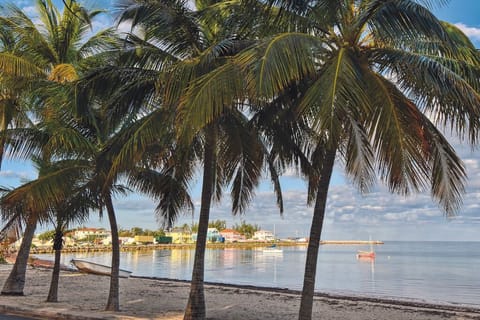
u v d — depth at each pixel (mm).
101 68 9883
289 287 28234
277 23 8227
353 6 8219
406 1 6906
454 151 8008
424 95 7625
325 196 8445
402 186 7492
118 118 10539
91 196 12109
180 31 9836
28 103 13523
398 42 7441
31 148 12953
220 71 7023
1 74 12547
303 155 10523
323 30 8172
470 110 7184
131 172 11344
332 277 37406
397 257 77188
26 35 14516
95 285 19609
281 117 9047
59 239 13695
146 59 10086
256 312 13203
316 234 8375
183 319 10312
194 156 11461
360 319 12594
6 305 12375
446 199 7918
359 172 8320
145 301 15039
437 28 6742
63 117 11664
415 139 7312
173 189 12750
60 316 11008
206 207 10484
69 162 11430
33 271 27031
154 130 9023
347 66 6820
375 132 7199
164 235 141875
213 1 10281
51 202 10711
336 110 6352
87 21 13258
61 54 15336
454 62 7711
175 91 8289
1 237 11852
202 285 10273
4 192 12180
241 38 9086
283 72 6523
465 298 23688
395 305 15672
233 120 10039
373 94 7289
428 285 30734
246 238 171875
